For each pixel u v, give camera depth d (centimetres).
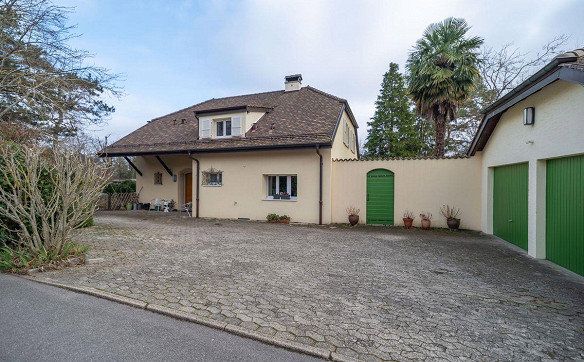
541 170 712
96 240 826
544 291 489
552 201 680
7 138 988
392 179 1264
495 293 476
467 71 1429
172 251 709
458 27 1485
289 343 309
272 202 1385
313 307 402
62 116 1186
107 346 300
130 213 1680
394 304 421
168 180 1834
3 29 1029
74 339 312
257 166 1419
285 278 524
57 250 575
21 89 1075
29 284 473
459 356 296
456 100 1482
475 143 1075
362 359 286
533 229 721
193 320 358
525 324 370
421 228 1179
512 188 884
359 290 475
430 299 444
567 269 618
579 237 585
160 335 325
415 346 312
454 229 1142
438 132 1541
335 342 314
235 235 970
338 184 1330
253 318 364
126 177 2519
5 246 580
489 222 1047
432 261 672
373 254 730
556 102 639
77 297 425
